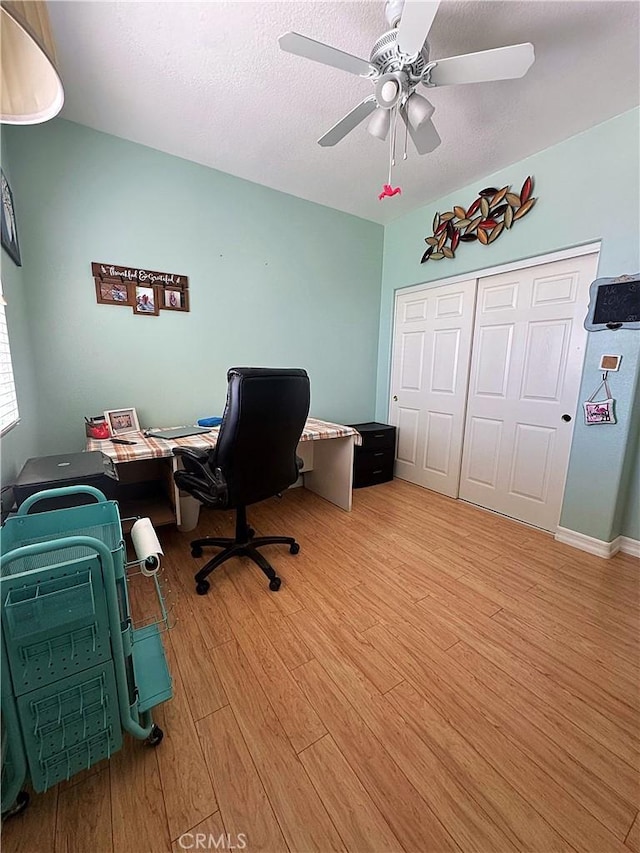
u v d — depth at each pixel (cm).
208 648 142
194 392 262
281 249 289
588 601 173
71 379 215
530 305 250
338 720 113
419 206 310
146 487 246
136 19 136
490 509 287
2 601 75
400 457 368
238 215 263
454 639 148
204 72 162
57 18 133
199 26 139
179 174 235
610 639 149
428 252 307
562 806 91
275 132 207
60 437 214
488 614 164
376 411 387
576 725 112
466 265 282
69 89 173
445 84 138
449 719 114
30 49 88
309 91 175
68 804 89
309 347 321
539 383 249
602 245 204
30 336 196
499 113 190
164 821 87
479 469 294
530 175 233
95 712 90
